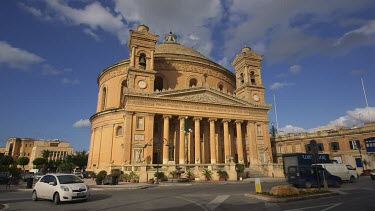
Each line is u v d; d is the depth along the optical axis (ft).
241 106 151.33
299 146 197.57
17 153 370.53
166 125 129.70
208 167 119.34
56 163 270.46
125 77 163.02
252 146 148.77
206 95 144.46
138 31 144.46
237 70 186.39
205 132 147.95
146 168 108.88
